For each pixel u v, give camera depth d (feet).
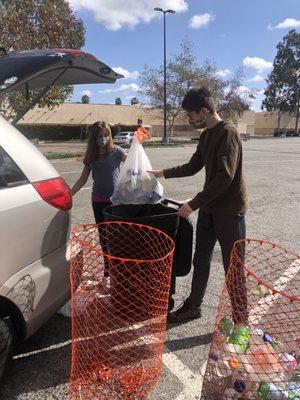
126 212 11.32
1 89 9.59
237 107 144.36
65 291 9.46
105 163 13.67
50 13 62.64
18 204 8.41
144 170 11.75
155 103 136.05
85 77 13.85
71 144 122.93
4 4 60.03
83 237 11.17
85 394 8.48
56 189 9.35
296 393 7.15
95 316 9.53
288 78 246.06
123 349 9.29
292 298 6.91
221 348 7.77
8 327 8.61
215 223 10.82
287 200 29.55
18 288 8.36
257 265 15.48
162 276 9.16
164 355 10.47
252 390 7.25
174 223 10.20
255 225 22.58
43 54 10.85
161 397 9.00
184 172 11.85
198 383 9.47
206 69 134.62
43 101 63.41
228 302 8.87
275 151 83.15
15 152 8.87
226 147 9.98
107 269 9.80
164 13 109.81
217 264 16.71
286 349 8.16
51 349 10.49
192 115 10.44
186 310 11.98
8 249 8.16
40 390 9.06
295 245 19.15
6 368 8.78
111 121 190.39
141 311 9.39
